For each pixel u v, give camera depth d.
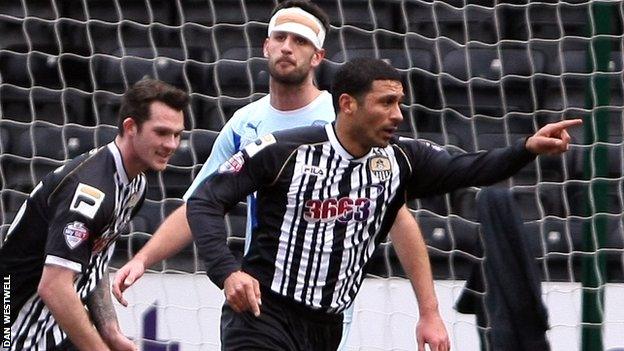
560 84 21.56
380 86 13.84
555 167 21.28
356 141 14.12
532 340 18.64
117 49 23.12
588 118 19.69
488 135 21.94
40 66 22.89
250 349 14.59
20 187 21.81
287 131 14.32
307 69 16.58
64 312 14.58
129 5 23.23
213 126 22.39
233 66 22.66
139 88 14.74
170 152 14.89
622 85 20.34
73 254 14.52
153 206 21.67
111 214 14.83
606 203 19.36
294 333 14.66
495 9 21.58
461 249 20.95
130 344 16.34
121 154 14.87
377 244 14.86
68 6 23.17
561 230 20.61
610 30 19.84
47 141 22.20
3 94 22.56
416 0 22.70
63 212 14.56
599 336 18.98
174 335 19.78
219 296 19.84
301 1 16.69
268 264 14.50
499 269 18.72
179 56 23.02
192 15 23.19
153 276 19.88
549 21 22.42
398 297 19.59
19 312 15.62
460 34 22.73
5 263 15.33
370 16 22.81
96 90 22.45
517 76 21.50
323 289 14.53
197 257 19.95
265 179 14.22
